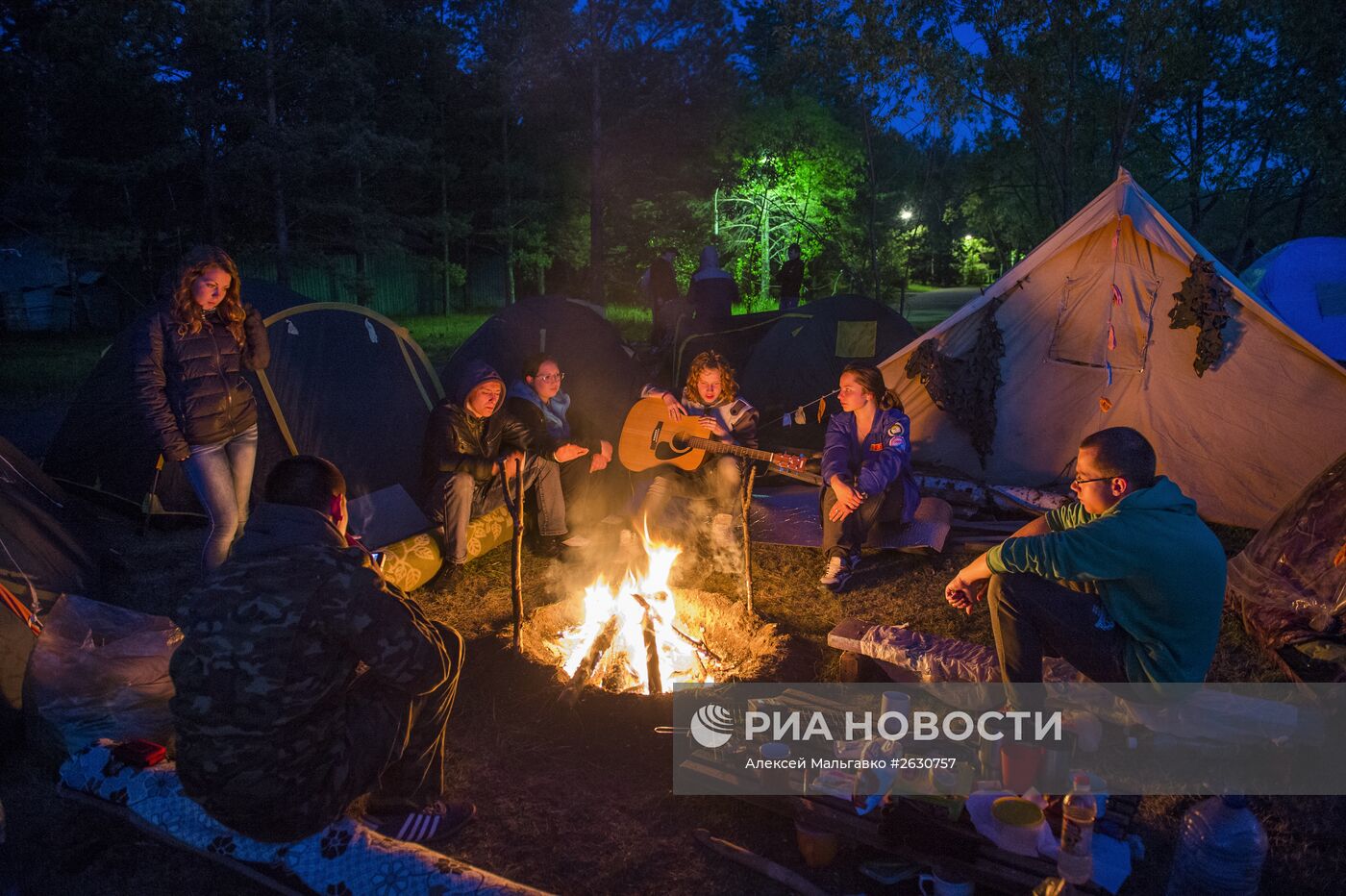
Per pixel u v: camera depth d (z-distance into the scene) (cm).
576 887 258
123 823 276
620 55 2242
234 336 422
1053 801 269
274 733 219
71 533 455
